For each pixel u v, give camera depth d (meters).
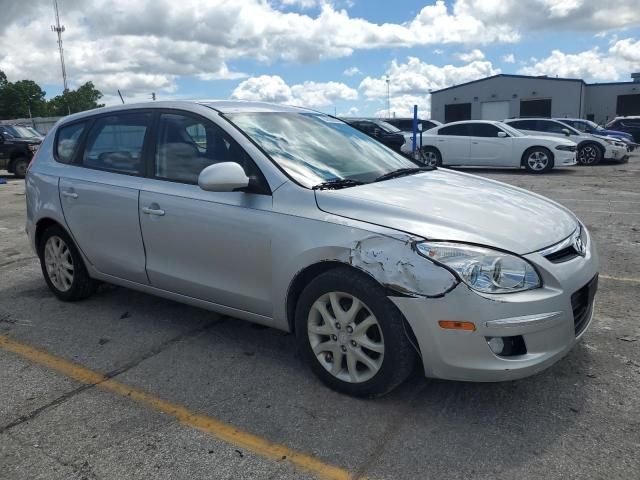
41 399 3.43
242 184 3.45
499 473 2.63
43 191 4.95
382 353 3.10
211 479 2.66
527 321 2.87
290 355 3.93
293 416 3.15
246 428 3.06
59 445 2.95
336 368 3.34
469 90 49.06
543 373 3.53
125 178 4.33
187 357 3.95
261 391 3.44
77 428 3.10
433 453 2.79
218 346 4.11
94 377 3.70
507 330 2.85
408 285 2.93
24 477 2.70
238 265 3.65
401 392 3.36
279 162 3.64
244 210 3.57
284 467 2.73
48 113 96.38
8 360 3.97
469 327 2.87
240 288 3.70
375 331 3.18
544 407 3.17
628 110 45.88
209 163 3.86
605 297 4.87
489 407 3.18
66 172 4.79
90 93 89.56
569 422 3.02
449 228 3.04
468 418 3.08
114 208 4.33
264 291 3.58
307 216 3.33
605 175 14.90
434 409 3.18
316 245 3.23
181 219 3.88
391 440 2.91
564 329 3.03
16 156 17.72
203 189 3.49
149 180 4.18
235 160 3.73
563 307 3.00
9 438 3.02
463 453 2.78
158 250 4.11
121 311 4.86
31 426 3.13
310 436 2.96
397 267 2.96
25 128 18.94
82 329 4.49
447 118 50.66
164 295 4.26
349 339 3.24
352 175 3.78
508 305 2.86
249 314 3.74
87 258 4.73
